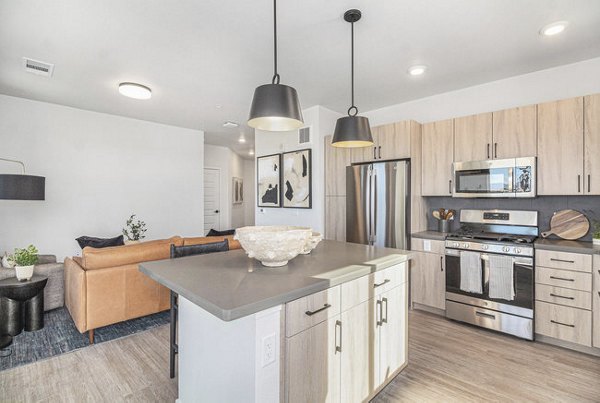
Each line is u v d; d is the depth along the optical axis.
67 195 4.27
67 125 4.27
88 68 3.03
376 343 1.88
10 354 2.49
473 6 2.06
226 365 1.39
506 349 2.56
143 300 2.95
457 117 3.46
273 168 4.83
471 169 3.22
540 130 2.85
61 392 2.02
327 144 4.29
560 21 2.23
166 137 5.32
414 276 3.46
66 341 2.72
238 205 9.03
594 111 2.58
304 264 1.82
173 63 2.93
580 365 2.30
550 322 2.59
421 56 2.80
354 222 3.85
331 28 2.33
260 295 1.24
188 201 5.60
